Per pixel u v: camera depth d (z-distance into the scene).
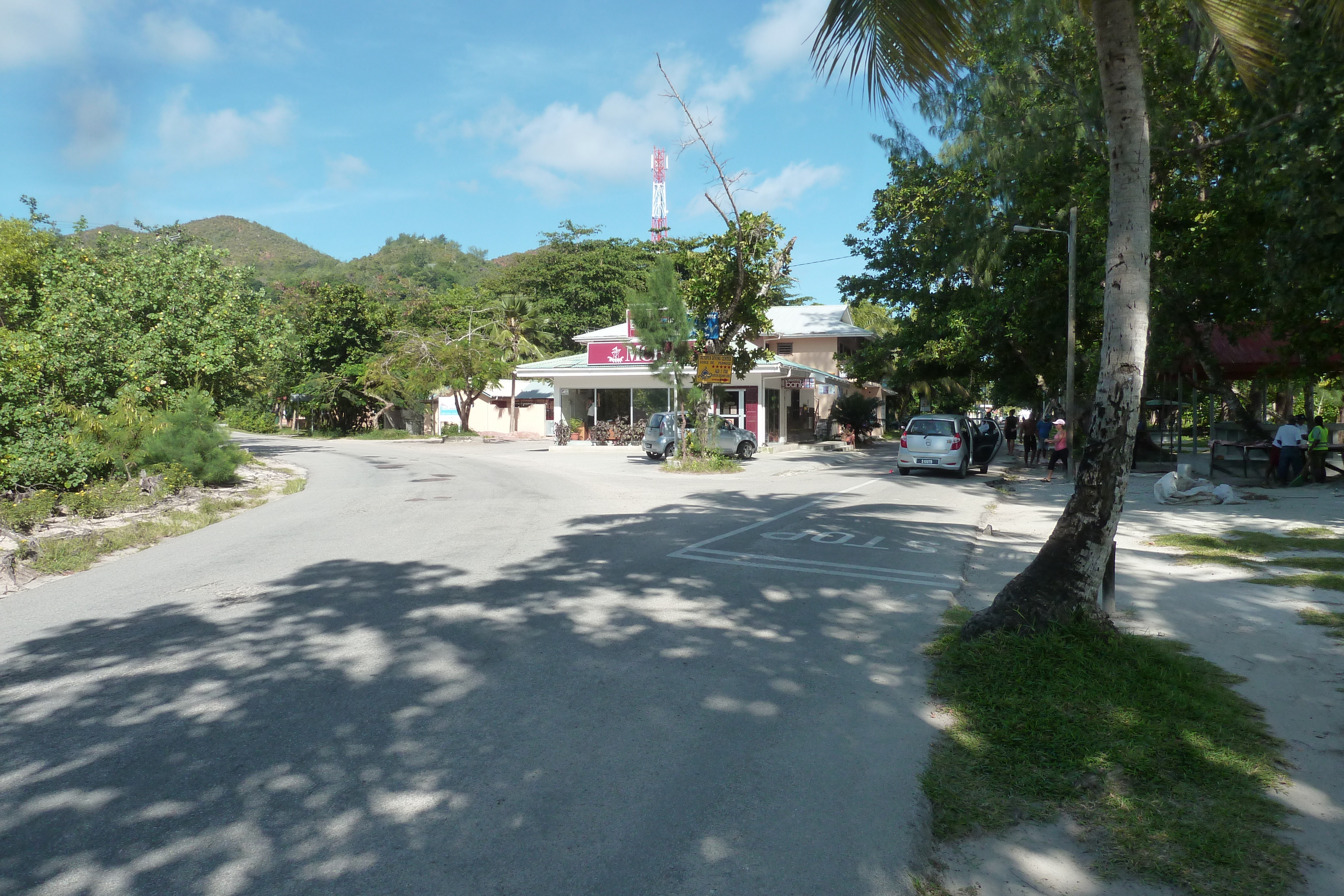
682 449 24.34
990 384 47.81
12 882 3.16
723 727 4.65
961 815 3.64
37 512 12.41
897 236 29.86
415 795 3.85
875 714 4.82
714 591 8.02
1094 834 3.47
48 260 22.83
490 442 43.22
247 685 5.37
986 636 5.76
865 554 10.03
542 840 3.45
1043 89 18.67
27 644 6.45
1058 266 23.58
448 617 7.04
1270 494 15.52
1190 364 24.02
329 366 50.88
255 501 16.80
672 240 39.84
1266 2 6.67
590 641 6.32
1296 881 3.10
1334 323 16.12
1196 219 17.44
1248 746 4.20
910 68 6.57
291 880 3.16
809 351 43.66
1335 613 6.80
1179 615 6.82
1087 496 5.79
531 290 63.28
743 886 3.12
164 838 3.48
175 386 23.89
